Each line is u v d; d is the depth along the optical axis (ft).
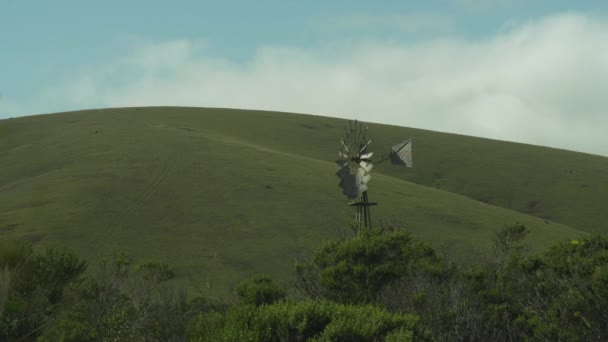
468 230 218.59
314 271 62.69
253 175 254.47
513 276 58.44
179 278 155.63
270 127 413.18
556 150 442.91
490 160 391.24
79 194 216.74
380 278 52.54
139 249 176.24
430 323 43.11
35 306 23.57
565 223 302.25
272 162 283.38
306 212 219.20
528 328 44.83
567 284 43.83
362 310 34.37
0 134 337.11
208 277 157.58
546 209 320.70
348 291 53.01
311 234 199.41
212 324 36.47
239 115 445.37
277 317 33.88
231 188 236.84
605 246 49.06
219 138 336.90
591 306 41.57
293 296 59.88
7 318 21.81
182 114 429.79
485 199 330.95
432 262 61.31
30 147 296.71
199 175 248.52
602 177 369.30
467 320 44.34
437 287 51.72
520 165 384.68
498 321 47.80
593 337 40.68
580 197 334.24
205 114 437.99
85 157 267.59
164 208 213.25
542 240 214.07
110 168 249.34
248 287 59.41
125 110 436.35
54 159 268.82
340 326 31.99
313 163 299.58
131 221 198.49
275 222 207.72
